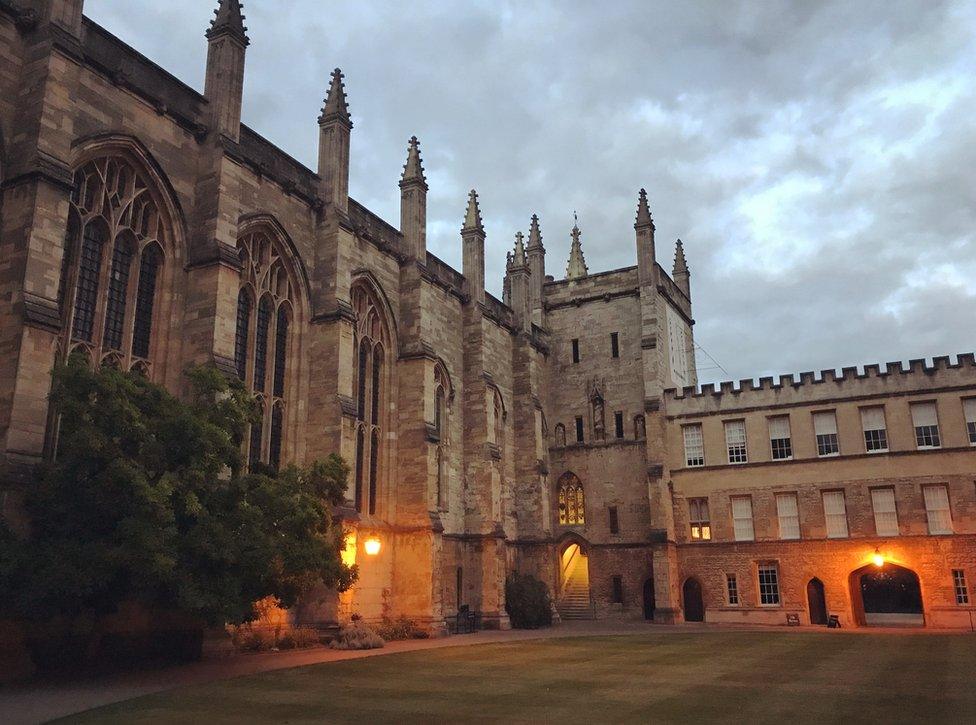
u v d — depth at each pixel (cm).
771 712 1570
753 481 5188
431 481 4116
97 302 2702
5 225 2353
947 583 4575
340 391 3516
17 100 2462
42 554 1986
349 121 3944
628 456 5650
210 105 3200
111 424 2070
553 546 5691
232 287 3020
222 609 2108
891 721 1461
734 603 5088
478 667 2441
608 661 2625
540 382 5931
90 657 2350
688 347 6625
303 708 1661
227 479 2777
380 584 3884
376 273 4194
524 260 5859
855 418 4997
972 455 4662
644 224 5925
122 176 2869
